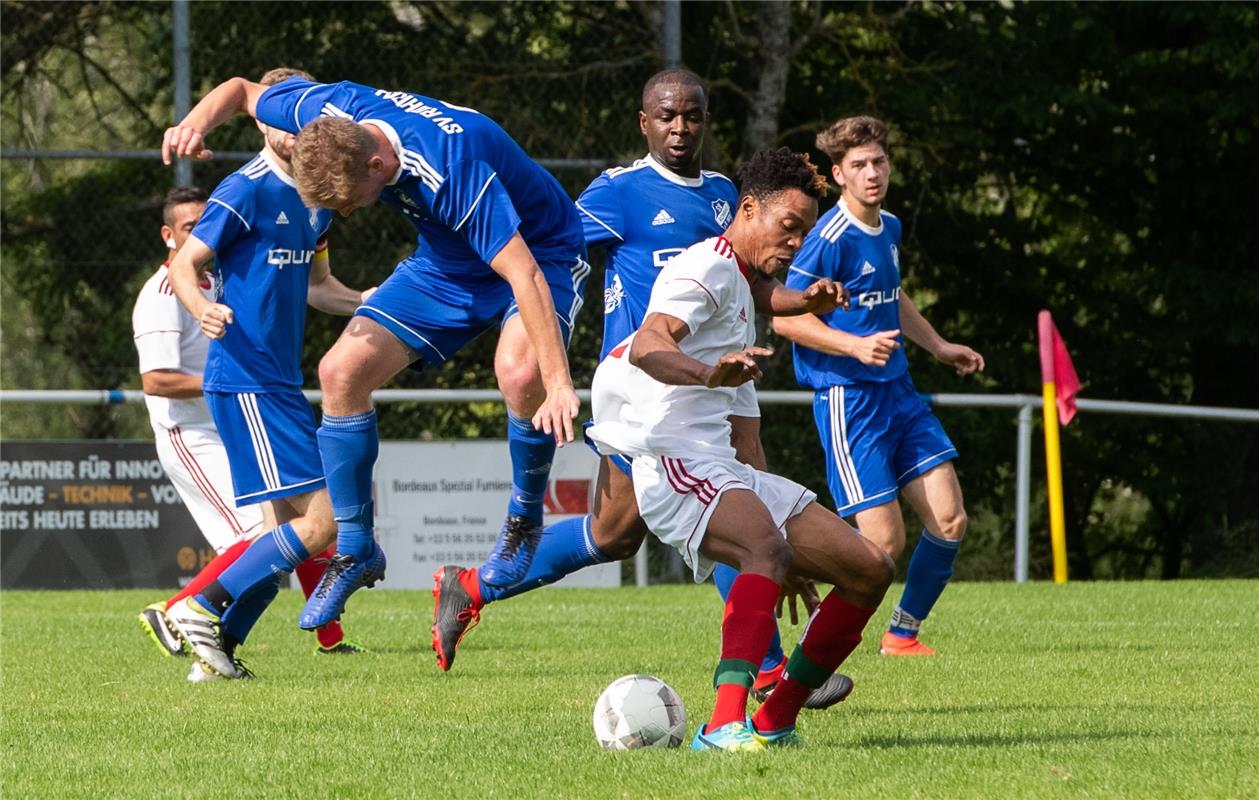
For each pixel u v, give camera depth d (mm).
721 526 11617
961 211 50312
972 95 46438
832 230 18766
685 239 16547
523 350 15250
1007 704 14633
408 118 14211
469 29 37938
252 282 17469
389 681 16719
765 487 11961
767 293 12391
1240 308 48656
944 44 47000
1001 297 50938
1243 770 10586
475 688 16016
